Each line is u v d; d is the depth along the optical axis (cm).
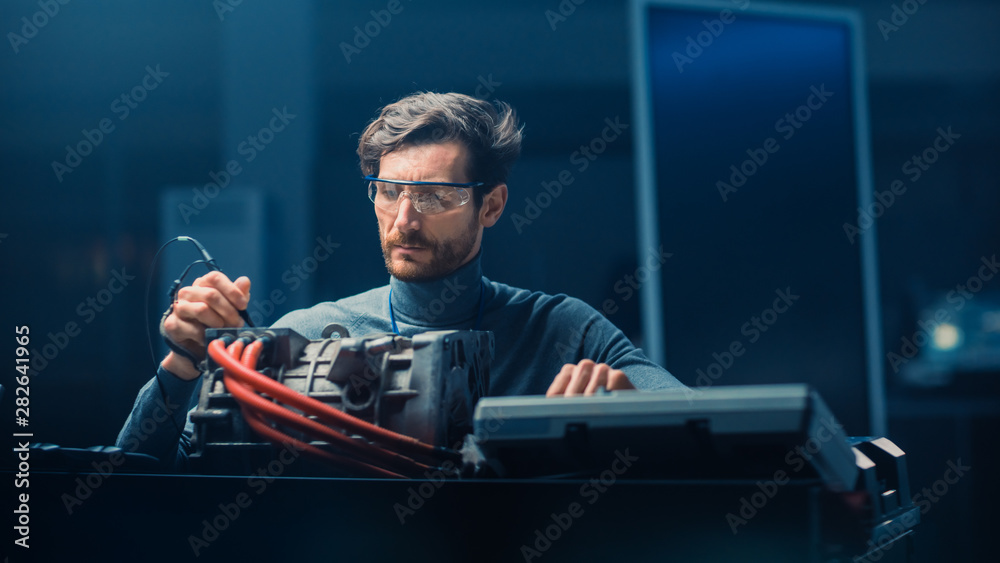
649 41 246
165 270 454
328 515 69
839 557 66
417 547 67
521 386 126
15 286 638
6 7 502
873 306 257
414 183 108
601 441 68
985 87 701
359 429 73
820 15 258
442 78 620
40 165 636
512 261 641
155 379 99
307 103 545
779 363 249
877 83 695
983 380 521
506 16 620
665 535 63
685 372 243
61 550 74
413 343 80
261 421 76
